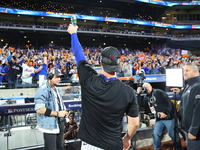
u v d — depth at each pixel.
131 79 4.68
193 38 33.34
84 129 1.26
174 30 37.12
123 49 29.81
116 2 32.34
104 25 33.69
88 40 32.38
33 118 4.96
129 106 1.24
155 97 2.99
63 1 30.34
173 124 2.94
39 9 29.06
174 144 2.90
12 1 28.42
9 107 2.56
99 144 1.18
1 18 26.59
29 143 3.41
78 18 26.66
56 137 2.45
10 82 7.69
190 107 2.30
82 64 1.31
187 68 2.34
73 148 2.95
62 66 9.79
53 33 28.55
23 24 27.42
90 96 1.21
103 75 1.25
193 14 37.84
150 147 3.31
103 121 1.19
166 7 35.19
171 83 2.67
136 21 30.55
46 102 2.29
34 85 7.97
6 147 3.16
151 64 9.74
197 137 2.15
